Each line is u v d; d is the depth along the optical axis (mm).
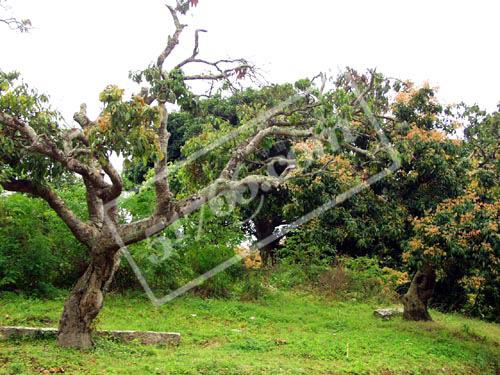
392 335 11852
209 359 8609
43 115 8922
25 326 10133
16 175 9352
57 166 9305
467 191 13141
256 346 9961
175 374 7863
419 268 12281
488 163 15391
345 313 14391
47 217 13289
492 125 18844
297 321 12875
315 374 8625
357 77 11219
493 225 11180
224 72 9891
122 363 8219
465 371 10328
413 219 13367
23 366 7512
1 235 12594
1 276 12500
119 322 11023
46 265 12742
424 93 14141
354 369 9086
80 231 8891
